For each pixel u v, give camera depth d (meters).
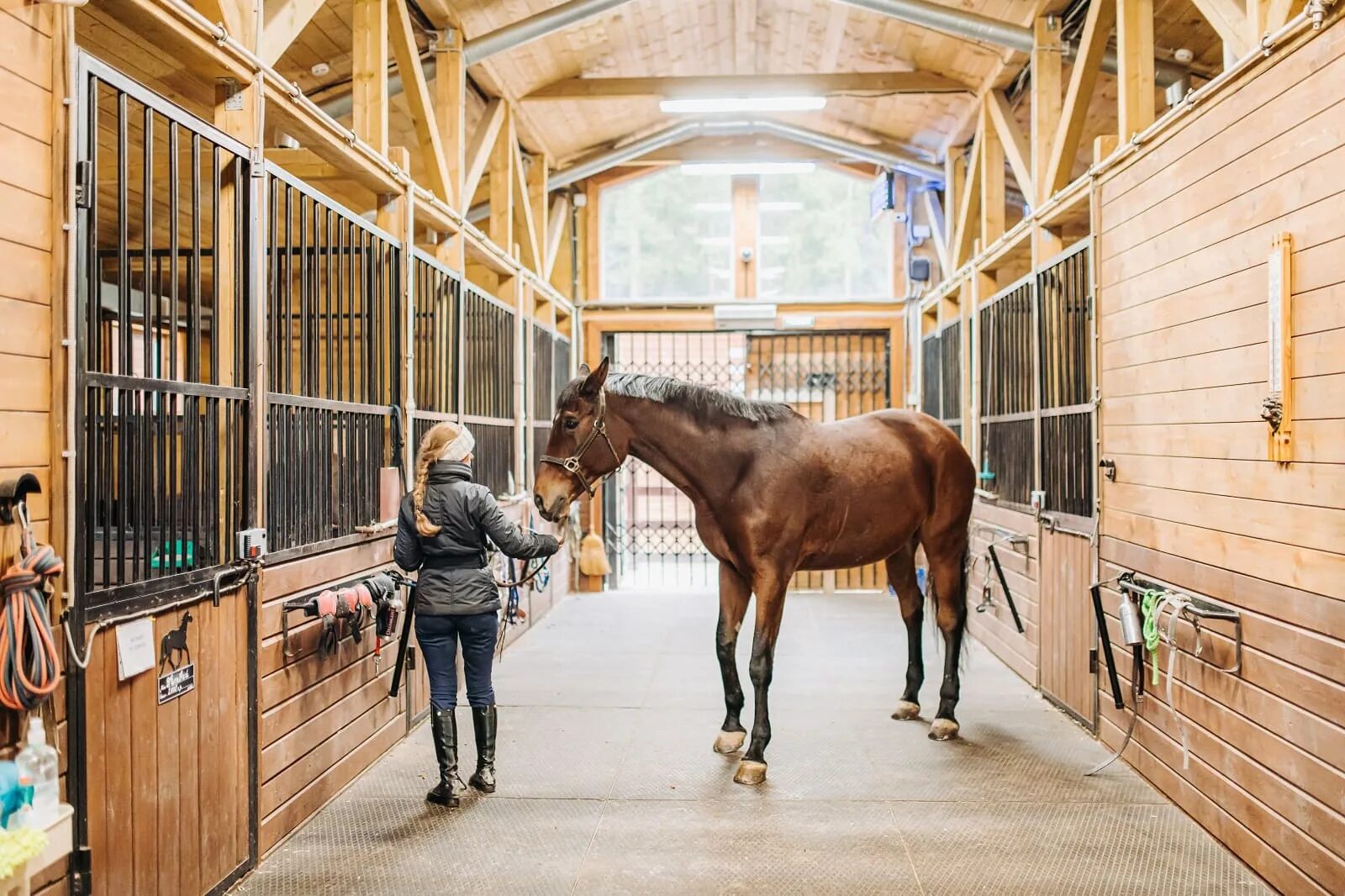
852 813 3.03
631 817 3.01
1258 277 2.48
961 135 6.86
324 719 3.08
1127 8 3.49
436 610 3.06
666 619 6.62
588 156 7.58
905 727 3.97
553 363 7.41
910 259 7.82
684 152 8.01
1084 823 2.93
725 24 6.16
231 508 2.52
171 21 2.23
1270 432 2.38
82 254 1.87
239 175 2.57
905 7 4.78
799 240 8.23
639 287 8.31
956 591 3.96
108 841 1.96
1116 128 6.19
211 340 2.47
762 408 3.49
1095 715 3.77
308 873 2.59
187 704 2.27
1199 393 2.83
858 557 3.74
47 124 1.80
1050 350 4.45
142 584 2.08
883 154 7.44
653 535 9.11
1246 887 2.48
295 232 4.60
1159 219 3.12
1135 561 3.34
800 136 7.64
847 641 5.82
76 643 1.84
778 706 4.32
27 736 1.70
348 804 3.11
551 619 6.65
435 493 3.05
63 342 1.82
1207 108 2.77
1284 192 2.35
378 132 3.70
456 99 4.73
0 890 1.53
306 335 2.99
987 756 3.58
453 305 4.70
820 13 5.73
